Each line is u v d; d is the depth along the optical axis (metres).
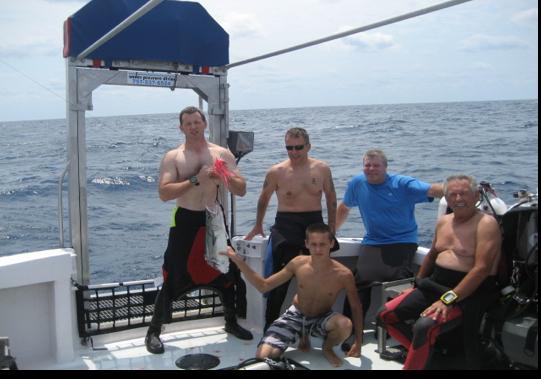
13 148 30.83
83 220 3.98
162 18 4.18
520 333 2.75
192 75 4.45
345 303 4.02
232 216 4.62
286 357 3.62
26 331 3.49
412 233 4.03
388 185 3.98
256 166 18.83
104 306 3.95
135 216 12.45
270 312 3.96
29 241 10.52
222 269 3.69
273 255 3.91
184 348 3.80
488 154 20.53
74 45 3.87
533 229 2.93
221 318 4.30
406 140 26.94
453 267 3.14
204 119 3.69
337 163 19.62
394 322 3.32
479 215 3.10
